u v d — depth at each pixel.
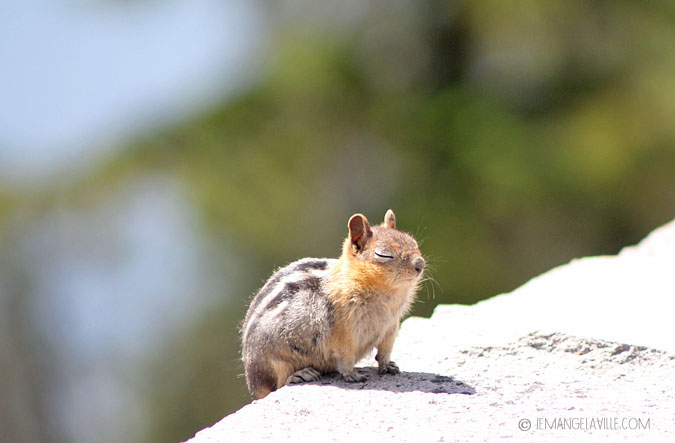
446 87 28.23
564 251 25.52
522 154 25.05
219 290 27.31
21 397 28.55
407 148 26.44
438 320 9.14
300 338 7.54
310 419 6.48
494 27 26.69
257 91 28.34
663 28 26.17
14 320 29.03
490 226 25.42
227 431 6.29
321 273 7.74
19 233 29.31
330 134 27.64
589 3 25.86
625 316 9.05
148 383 27.52
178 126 28.77
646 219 25.52
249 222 26.50
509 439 6.02
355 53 28.05
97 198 29.03
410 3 28.34
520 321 8.86
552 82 26.59
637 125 25.31
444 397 6.95
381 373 7.70
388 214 8.09
